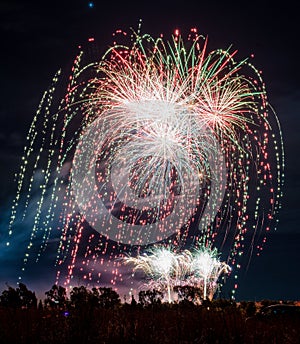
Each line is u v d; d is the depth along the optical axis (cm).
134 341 989
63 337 977
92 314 1064
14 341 955
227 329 1068
